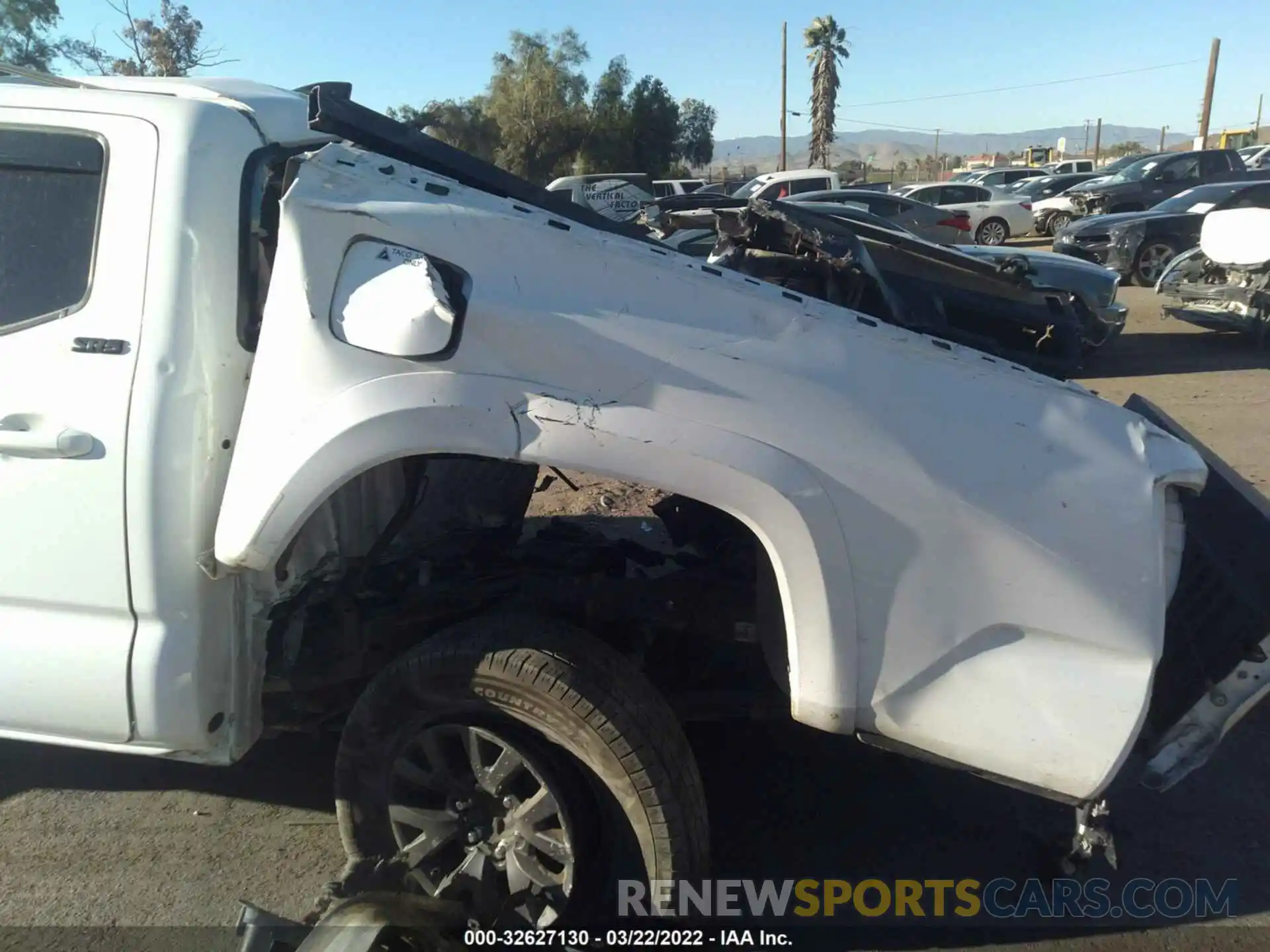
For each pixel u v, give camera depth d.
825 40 53.47
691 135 51.94
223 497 2.41
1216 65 36.50
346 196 2.31
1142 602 2.28
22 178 2.54
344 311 2.25
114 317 2.43
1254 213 10.17
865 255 3.09
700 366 2.26
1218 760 3.52
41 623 2.53
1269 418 7.92
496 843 2.48
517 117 43.00
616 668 2.38
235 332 2.50
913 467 2.26
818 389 2.28
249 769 3.52
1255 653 2.33
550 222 2.37
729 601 2.79
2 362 2.47
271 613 2.67
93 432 2.41
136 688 2.46
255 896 2.89
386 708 2.46
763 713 2.86
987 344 3.13
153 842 3.12
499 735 2.39
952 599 2.26
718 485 2.21
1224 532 2.60
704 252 5.63
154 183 2.45
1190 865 2.98
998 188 30.88
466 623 2.46
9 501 2.48
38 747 3.65
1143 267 15.82
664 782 2.31
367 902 2.29
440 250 2.29
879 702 2.27
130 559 2.43
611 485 6.07
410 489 2.76
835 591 2.23
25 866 3.01
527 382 2.24
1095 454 2.34
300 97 3.14
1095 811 2.35
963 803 3.29
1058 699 2.24
